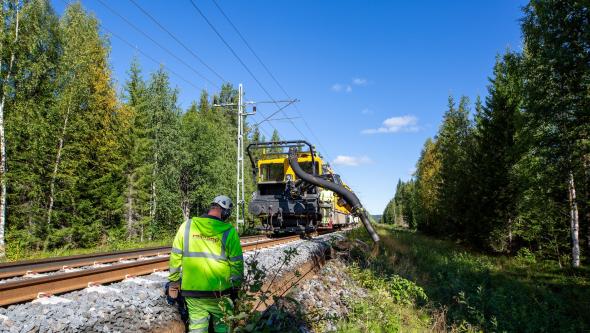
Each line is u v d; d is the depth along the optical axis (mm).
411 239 26109
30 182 20188
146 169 27891
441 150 43719
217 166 33719
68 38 22328
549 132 16375
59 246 22000
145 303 4250
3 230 16750
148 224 29500
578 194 20078
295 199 16203
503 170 23859
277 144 16172
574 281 15273
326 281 8945
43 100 20422
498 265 20156
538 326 9188
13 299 3973
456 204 29875
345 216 28891
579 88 15016
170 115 31016
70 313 3650
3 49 17422
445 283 11727
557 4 15266
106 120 25234
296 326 5418
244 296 3836
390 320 6906
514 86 24281
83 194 23719
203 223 3793
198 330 3656
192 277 3684
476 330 8086
